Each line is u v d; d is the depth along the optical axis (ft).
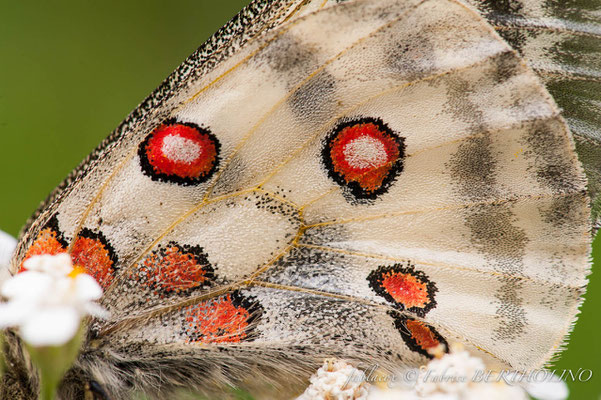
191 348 0.55
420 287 0.55
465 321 0.55
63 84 0.63
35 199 0.62
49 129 0.63
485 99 0.54
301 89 0.54
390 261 0.55
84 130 0.63
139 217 0.54
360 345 0.55
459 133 0.54
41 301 0.50
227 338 0.55
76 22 0.64
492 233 0.55
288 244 0.55
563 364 0.58
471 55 0.53
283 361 0.55
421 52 0.53
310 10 0.54
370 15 0.53
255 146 0.54
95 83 0.64
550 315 0.55
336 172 0.54
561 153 0.54
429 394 0.53
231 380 0.55
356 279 0.55
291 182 0.54
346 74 0.54
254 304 0.55
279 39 0.53
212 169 0.54
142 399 0.55
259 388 0.55
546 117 0.54
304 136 0.54
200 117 0.54
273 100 0.54
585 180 0.54
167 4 0.65
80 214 0.54
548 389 0.55
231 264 0.55
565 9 0.54
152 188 0.54
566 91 0.55
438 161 0.54
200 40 0.65
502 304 0.55
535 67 0.54
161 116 0.54
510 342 0.55
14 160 0.62
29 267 0.51
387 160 0.54
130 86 0.64
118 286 0.54
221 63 0.53
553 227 0.54
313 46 0.53
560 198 0.54
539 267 0.55
